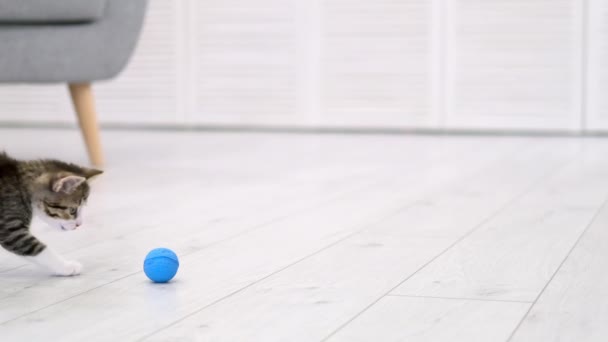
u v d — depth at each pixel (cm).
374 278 200
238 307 177
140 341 155
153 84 425
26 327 164
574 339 155
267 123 419
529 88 396
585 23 389
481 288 191
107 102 429
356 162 332
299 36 412
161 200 276
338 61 410
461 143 374
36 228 250
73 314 172
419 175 308
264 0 413
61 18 308
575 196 277
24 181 203
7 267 213
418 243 238
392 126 409
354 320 168
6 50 308
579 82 392
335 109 413
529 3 393
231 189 289
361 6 405
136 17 318
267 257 222
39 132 411
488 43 397
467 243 237
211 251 229
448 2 398
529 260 217
